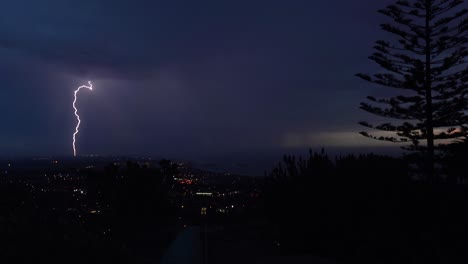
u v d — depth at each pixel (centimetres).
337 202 691
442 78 1834
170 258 716
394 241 571
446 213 569
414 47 1838
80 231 705
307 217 718
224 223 1139
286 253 732
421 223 580
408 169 739
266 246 790
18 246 568
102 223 1086
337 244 670
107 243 699
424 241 546
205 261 689
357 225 649
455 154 1133
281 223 783
